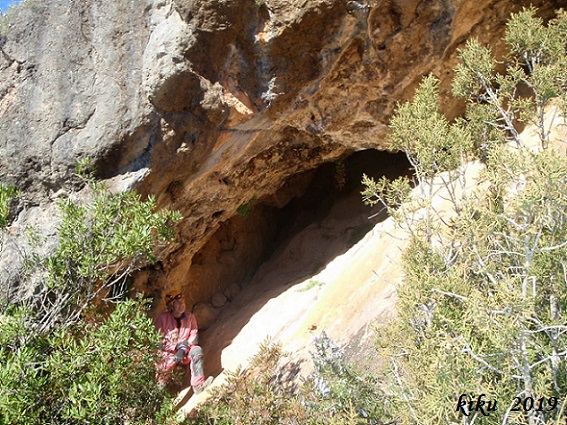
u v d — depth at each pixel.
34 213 4.41
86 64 4.40
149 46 4.32
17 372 3.15
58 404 3.43
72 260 3.82
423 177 3.63
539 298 2.55
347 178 7.05
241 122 4.83
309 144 5.96
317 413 3.25
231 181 5.73
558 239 2.55
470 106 4.13
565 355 2.32
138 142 4.41
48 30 4.45
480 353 2.33
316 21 4.30
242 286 7.20
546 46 3.82
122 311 3.65
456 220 3.20
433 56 4.80
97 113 4.33
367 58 4.77
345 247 6.09
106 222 3.74
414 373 2.71
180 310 5.68
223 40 4.36
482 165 4.70
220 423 3.79
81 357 3.38
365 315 4.50
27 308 3.70
